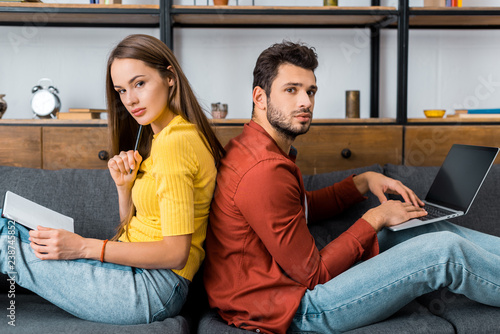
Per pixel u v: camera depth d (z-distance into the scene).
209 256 1.12
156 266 1.01
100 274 1.00
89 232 1.33
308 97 1.14
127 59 1.06
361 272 1.02
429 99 2.34
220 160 1.13
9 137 1.83
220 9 1.92
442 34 2.32
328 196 1.41
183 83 1.12
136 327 0.97
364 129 1.93
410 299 1.05
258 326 1.01
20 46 2.16
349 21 2.20
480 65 2.33
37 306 1.12
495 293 1.03
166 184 1.00
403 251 1.03
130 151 1.22
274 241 1.00
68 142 1.86
